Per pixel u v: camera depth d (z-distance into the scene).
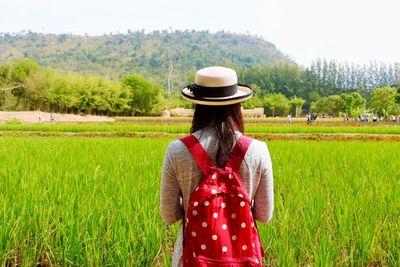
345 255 5.53
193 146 2.72
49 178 8.66
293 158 14.10
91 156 13.65
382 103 107.56
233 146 2.72
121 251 5.11
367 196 7.53
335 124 59.00
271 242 5.49
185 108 122.69
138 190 7.34
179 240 2.85
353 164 12.70
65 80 101.12
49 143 21.02
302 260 5.30
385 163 12.82
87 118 83.69
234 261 2.56
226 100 2.73
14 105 96.25
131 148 17.83
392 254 5.35
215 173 2.66
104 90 104.81
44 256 5.74
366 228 5.52
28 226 5.75
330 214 6.48
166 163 2.78
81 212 5.91
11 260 5.63
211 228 2.57
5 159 12.81
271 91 181.25
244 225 2.61
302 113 150.00
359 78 177.88
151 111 114.88
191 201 2.64
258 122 66.00
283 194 8.47
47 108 98.88
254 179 2.74
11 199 6.78
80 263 5.17
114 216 5.96
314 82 177.88
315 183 8.99
